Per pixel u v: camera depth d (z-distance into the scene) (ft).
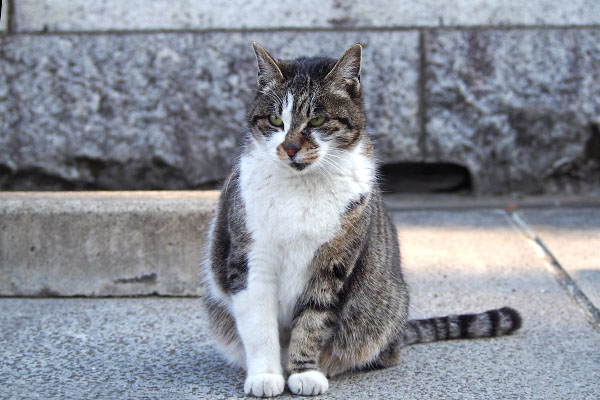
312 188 3.95
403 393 3.97
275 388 3.91
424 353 4.40
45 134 6.68
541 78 6.72
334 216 3.94
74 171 6.75
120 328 4.64
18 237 5.06
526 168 6.88
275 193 3.94
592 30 6.68
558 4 6.68
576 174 6.95
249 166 4.04
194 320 4.75
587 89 6.73
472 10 6.67
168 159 6.73
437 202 6.82
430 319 4.56
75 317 4.78
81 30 6.63
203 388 4.00
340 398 3.92
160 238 5.06
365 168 4.07
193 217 5.04
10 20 6.59
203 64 6.63
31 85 6.63
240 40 6.61
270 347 3.97
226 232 4.12
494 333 4.56
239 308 3.99
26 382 4.02
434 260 5.56
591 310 4.83
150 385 4.02
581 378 4.09
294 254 3.95
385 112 6.72
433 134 6.77
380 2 6.62
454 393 3.96
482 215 6.42
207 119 6.71
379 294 4.21
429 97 6.72
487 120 6.76
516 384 4.03
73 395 3.91
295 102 4.02
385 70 6.66
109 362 4.25
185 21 6.63
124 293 5.09
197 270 5.05
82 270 5.08
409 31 6.62
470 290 5.12
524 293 5.07
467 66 6.68
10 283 5.07
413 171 7.16
